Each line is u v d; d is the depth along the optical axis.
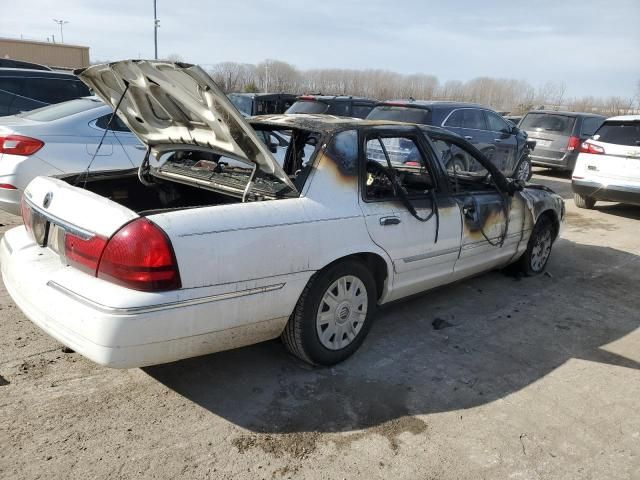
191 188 3.95
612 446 2.86
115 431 2.70
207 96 2.75
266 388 3.17
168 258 2.49
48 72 7.48
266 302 2.88
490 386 3.36
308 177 3.14
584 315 4.61
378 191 3.55
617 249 6.88
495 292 5.01
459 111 9.50
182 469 2.47
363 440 2.77
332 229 3.12
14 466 2.40
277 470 2.52
